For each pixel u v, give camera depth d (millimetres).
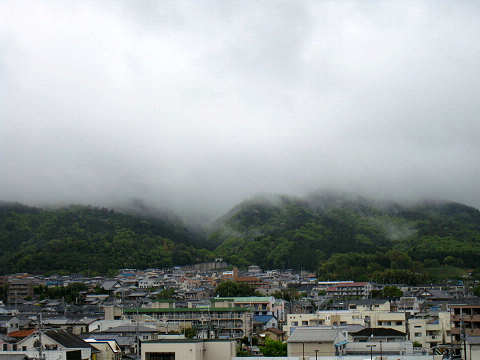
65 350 95375
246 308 186250
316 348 91375
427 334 144000
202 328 167500
